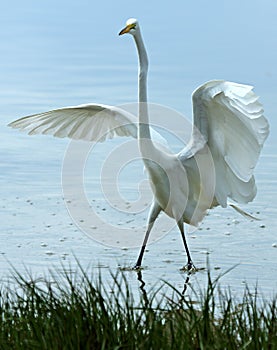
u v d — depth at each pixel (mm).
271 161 18625
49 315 8516
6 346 7926
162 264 12727
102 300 8531
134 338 7969
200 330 8086
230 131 12711
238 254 13156
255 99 11914
